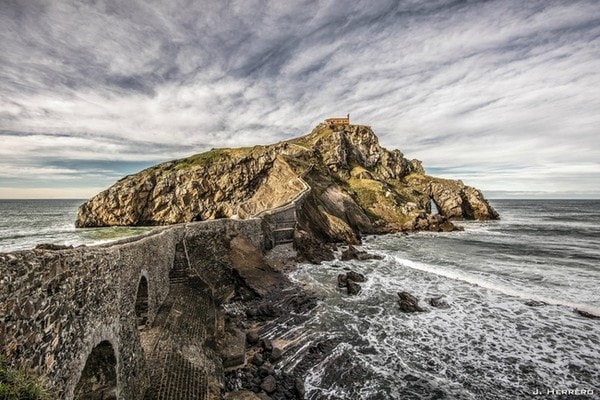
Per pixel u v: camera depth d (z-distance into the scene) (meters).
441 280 34.88
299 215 58.59
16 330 5.79
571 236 69.56
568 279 34.78
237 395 14.23
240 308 26.72
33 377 5.99
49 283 6.99
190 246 27.78
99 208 92.38
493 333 22.11
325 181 86.38
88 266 9.08
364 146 124.75
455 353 19.61
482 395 15.85
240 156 104.00
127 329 12.19
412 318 24.73
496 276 36.34
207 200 97.56
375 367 18.11
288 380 16.78
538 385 16.58
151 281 17.70
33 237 67.25
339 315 25.38
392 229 77.88
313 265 41.97
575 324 23.33
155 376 13.26
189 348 16.08
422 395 15.80
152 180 97.44
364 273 38.06
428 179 120.81
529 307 26.62
